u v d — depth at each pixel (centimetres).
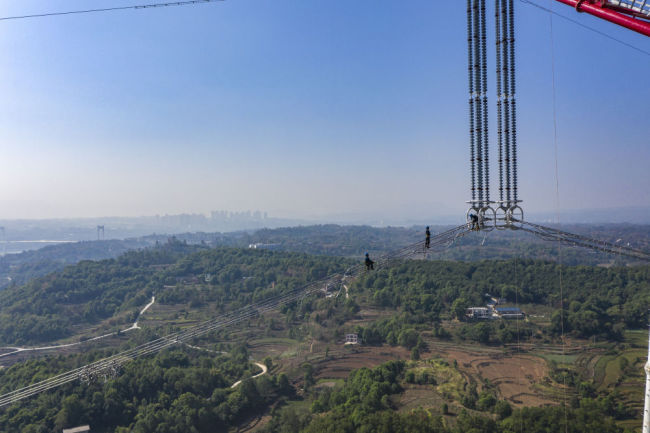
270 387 11519
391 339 15200
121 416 9138
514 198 3091
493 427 8256
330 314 18062
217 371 11725
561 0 2314
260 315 19212
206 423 9606
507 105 3072
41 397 9088
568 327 14638
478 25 3102
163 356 12156
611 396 10175
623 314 14888
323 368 13412
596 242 3431
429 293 18412
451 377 11606
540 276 18988
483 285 18400
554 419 8300
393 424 8181
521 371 12038
